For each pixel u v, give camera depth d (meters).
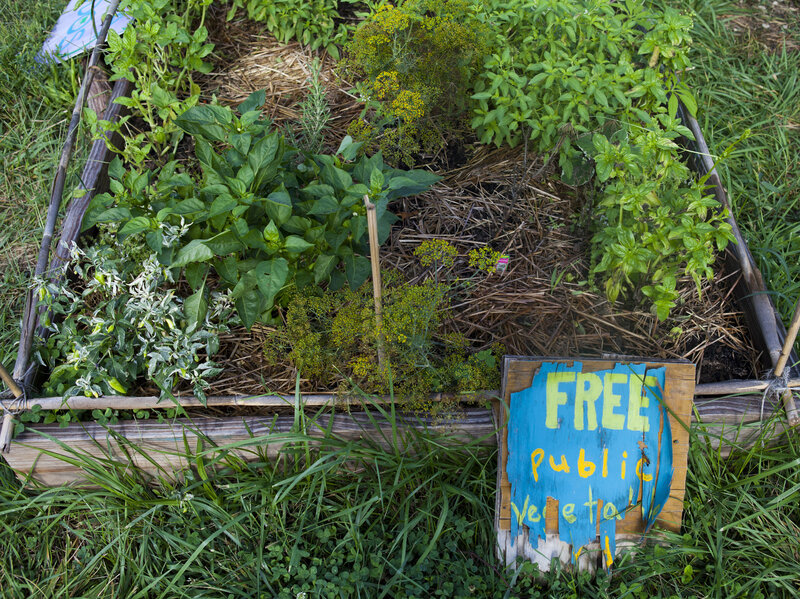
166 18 3.62
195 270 2.62
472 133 3.51
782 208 3.62
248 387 2.73
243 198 2.48
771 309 2.88
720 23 4.57
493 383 2.62
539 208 3.24
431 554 2.43
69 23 4.12
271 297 2.34
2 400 2.56
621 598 2.35
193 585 2.38
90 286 2.70
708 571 2.43
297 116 3.57
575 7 3.24
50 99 3.91
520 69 3.32
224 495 2.58
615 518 2.46
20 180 3.62
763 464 2.67
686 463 2.47
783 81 4.25
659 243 2.68
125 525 2.50
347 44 3.35
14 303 3.18
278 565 2.42
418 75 3.22
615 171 2.71
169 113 3.17
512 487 2.43
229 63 3.87
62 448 2.55
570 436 2.44
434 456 2.59
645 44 3.12
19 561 2.47
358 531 2.46
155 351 2.57
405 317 2.49
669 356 2.84
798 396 2.65
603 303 2.97
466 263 3.06
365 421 2.58
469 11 3.27
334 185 2.63
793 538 2.46
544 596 2.39
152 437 2.54
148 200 2.76
